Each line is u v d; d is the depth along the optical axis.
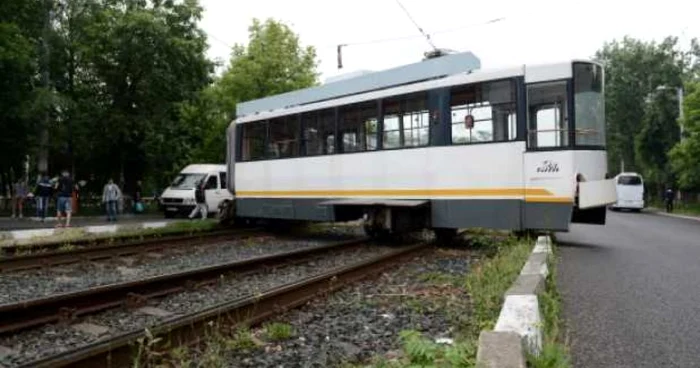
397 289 9.21
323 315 7.46
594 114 13.02
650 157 51.31
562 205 12.44
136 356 5.27
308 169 17.17
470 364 4.13
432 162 14.09
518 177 12.90
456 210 13.70
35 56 29.36
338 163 16.25
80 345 6.19
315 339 6.37
